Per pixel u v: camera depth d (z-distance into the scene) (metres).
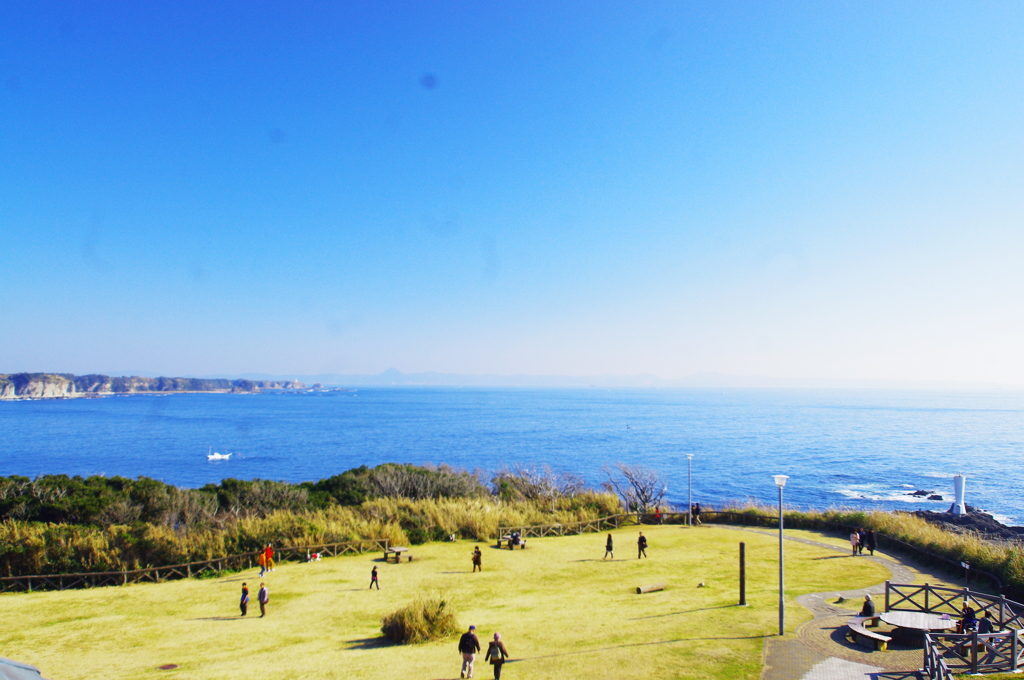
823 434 180.88
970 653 16.64
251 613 23.12
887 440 162.62
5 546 26.67
